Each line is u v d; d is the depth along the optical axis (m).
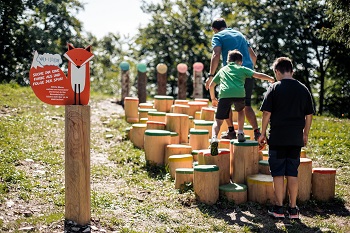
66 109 5.21
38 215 5.42
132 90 34.03
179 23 31.39
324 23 27.97
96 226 5.24
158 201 6.29
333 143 9.99
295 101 5.65
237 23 29.12
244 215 5.91
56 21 28.50
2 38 26.80
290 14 27.64
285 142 5.64
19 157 7.61
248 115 7.36
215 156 6.56
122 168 7.85
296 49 27.41
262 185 6.25
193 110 10.51
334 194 6.64
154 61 31.59
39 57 5.14
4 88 13.79
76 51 5.25
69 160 5.21
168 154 7.77
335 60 28.98
